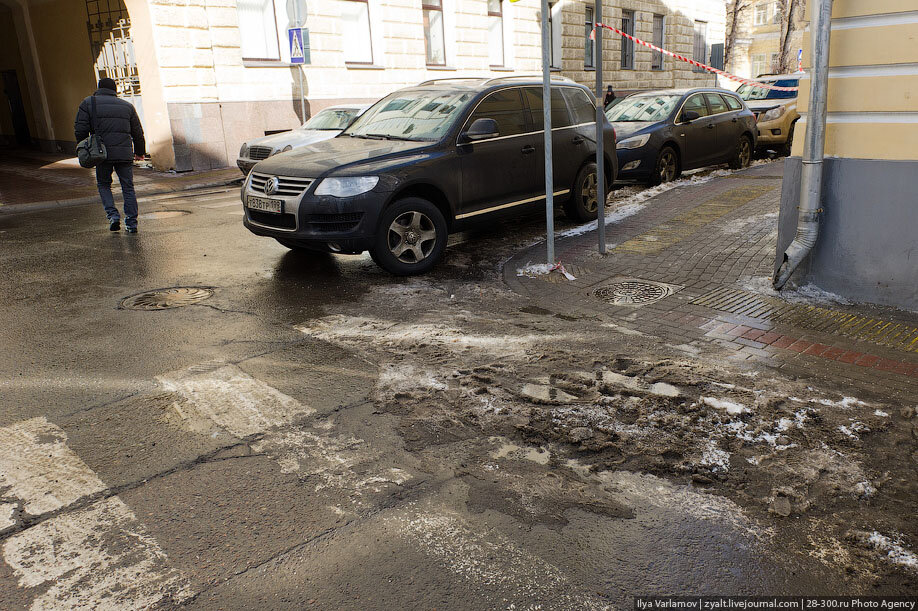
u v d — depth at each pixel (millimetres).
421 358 4586
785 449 3326
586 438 3463
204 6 16500
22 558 2650
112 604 2404
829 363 4391
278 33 18297
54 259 7859
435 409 3826
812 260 5762
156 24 15828
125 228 9641
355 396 4016
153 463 3324
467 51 23281
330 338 5027
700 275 6430
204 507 2967
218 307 5879
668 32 32438
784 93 16844
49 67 21344
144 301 6098
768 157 15727
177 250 8242
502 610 2352
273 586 2480
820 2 5129
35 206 12039
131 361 4648
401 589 2457
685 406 3744
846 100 5309
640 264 6910
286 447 3461
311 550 2678
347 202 6328
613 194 11172
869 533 2721
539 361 4473
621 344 4797
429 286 6469
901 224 5230
